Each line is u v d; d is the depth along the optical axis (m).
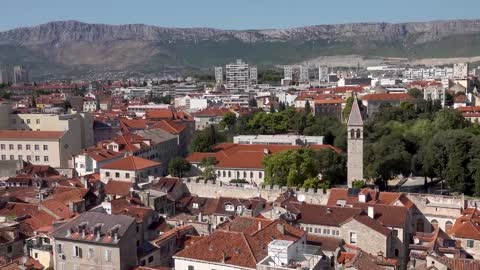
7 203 148.12
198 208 170.00
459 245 121.69
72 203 145.12
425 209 154.00
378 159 198.38
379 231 123.94
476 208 151.25
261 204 154.88
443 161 195.12
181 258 97.94
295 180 182.38
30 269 104.19
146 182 188.50
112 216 109.62
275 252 90.62
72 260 106.88
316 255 95.44
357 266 96.56
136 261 107.19
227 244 98.25
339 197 156.12
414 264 108.81
